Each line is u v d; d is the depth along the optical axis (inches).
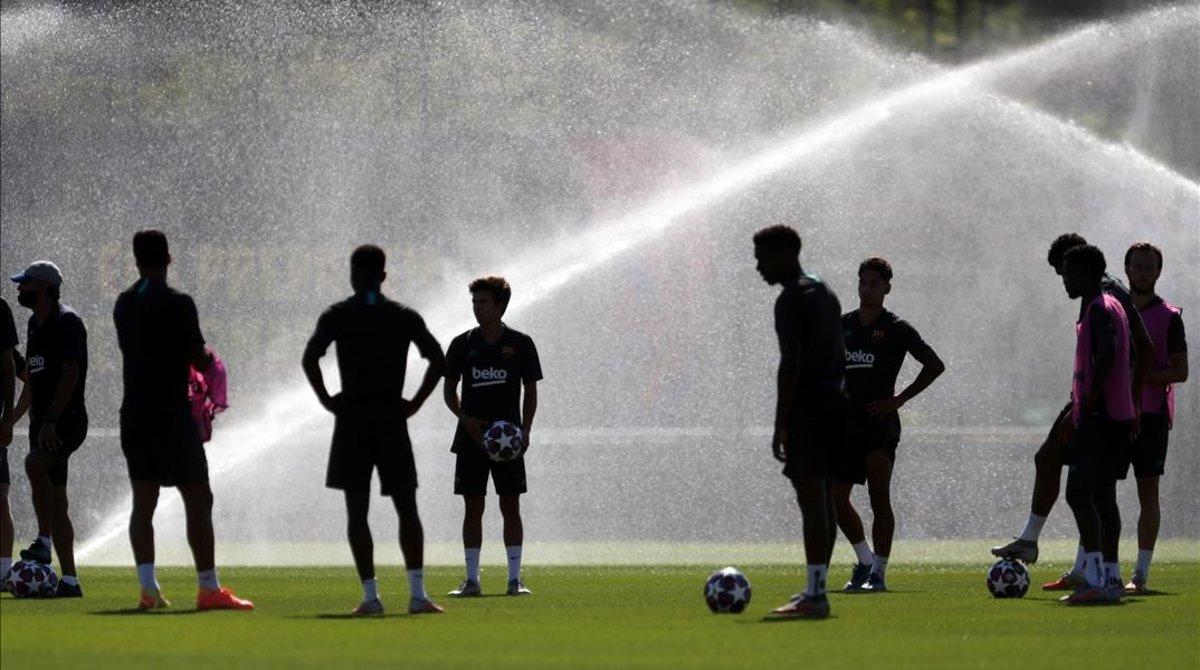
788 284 1289.4
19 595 1528.1
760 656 1079.6
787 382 1278.3
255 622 1282.0
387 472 1331.2
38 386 1540.4
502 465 1595.7
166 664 1024.9
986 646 1140.5
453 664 1034.1
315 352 1318.9
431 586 1706.4
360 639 1165.1
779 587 1669.5
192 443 1374.3
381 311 1321.4
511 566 1599.4
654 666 1027.9
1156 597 1518.2
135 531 1389.0
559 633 1208.2
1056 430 1614.2
